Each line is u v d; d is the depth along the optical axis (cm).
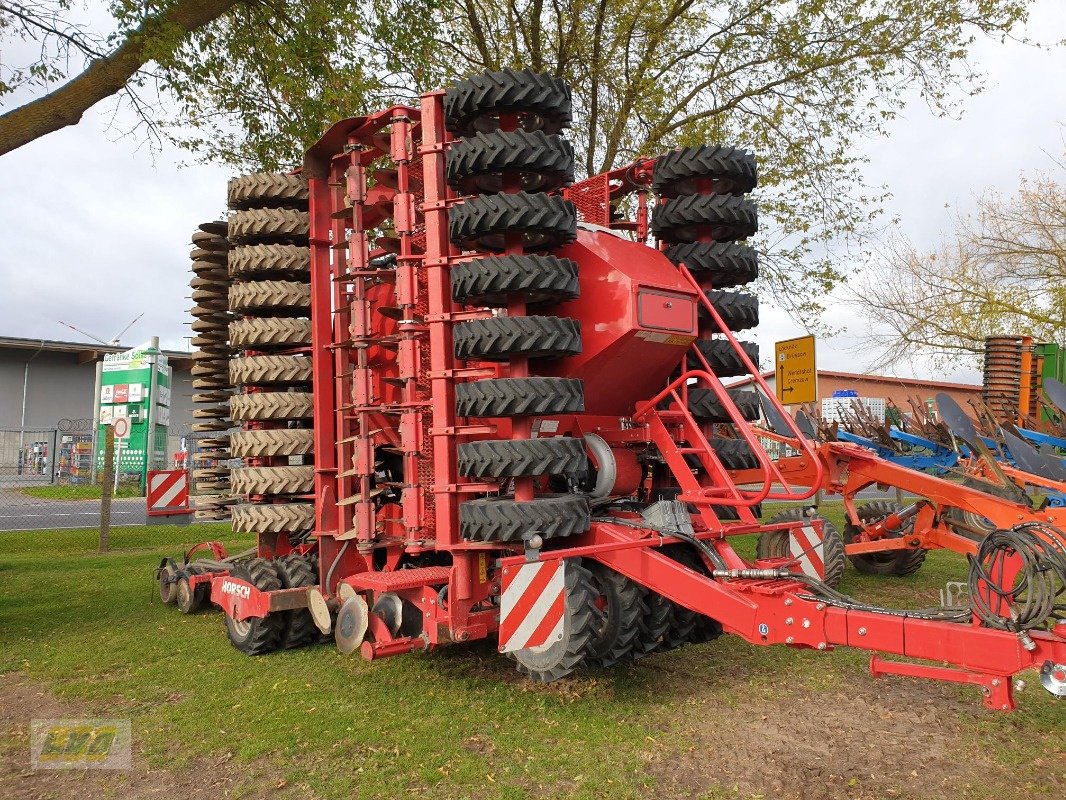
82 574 985
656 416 555
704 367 579
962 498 725
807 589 451
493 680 537
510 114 480
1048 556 349
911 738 433
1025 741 427
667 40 1336
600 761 403
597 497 527
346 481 619
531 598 440
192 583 747
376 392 641
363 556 592
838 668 561
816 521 573
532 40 1290
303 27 970
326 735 440
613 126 1365
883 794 368
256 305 643
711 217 563
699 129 1290
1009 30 1218
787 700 495
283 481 627
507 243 470
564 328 455
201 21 898
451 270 492
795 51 1301
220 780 389
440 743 427
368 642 512
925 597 782
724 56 1338
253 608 598
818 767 396
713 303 570
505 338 450
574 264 468
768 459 482
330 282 647
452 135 518
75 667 580
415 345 527
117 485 2428
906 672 369
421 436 528
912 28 1239
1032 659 332
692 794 369
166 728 456
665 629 537
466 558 491
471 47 1366
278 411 636
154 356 2408
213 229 773
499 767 398
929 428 1281
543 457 451
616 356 505
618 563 481
